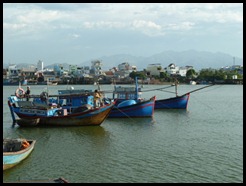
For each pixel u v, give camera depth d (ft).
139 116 171.73
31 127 140.87
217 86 606.96
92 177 80.28
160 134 130.00
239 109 222.69
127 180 78.54
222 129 142.00
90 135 126.52
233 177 80.33
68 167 87.10
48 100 162.50
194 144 112.47
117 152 101.50
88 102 161.89
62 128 139.23
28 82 654.94
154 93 425.28
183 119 172.55
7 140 93.40
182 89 503.61
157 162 91.35
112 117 172.86
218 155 98.37
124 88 206.08
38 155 97.55
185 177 80.33
